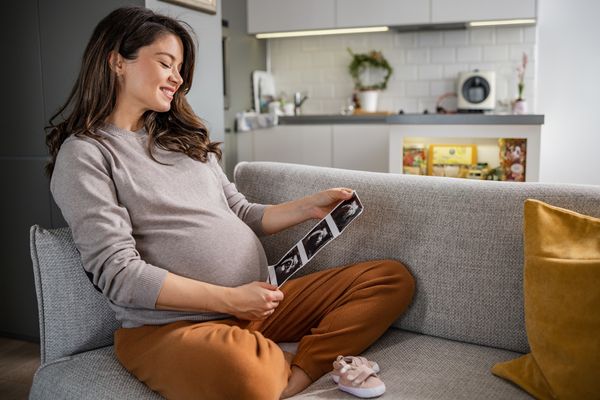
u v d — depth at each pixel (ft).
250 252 5.58
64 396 4.83
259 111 17.94
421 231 5.85
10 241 8.75
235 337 4.60
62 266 5.52
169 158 5.65
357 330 5.19
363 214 6.17
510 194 5.63
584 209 5.26
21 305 8.80
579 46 16.07
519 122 10.88
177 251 5.18
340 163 16.51
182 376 4.44
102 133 5.37
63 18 7.84
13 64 8.29
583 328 4.37
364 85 17.92
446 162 11.73
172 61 5.53
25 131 8.38
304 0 16.87
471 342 5.56
